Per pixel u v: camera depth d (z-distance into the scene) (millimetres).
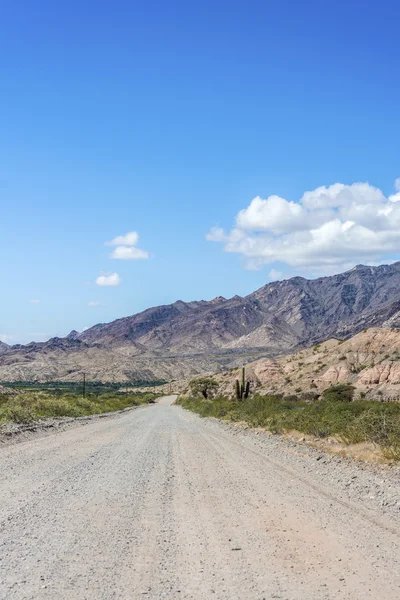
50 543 7488
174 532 8211
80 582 6000
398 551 7246
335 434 22484
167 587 5887
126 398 105000
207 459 17047
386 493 11031
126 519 9000
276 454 18281
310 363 94938
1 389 74500
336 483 12508
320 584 6008
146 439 24359
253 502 10430
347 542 7676
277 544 7578
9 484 12008
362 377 74500
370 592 5781
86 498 10633
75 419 40844
